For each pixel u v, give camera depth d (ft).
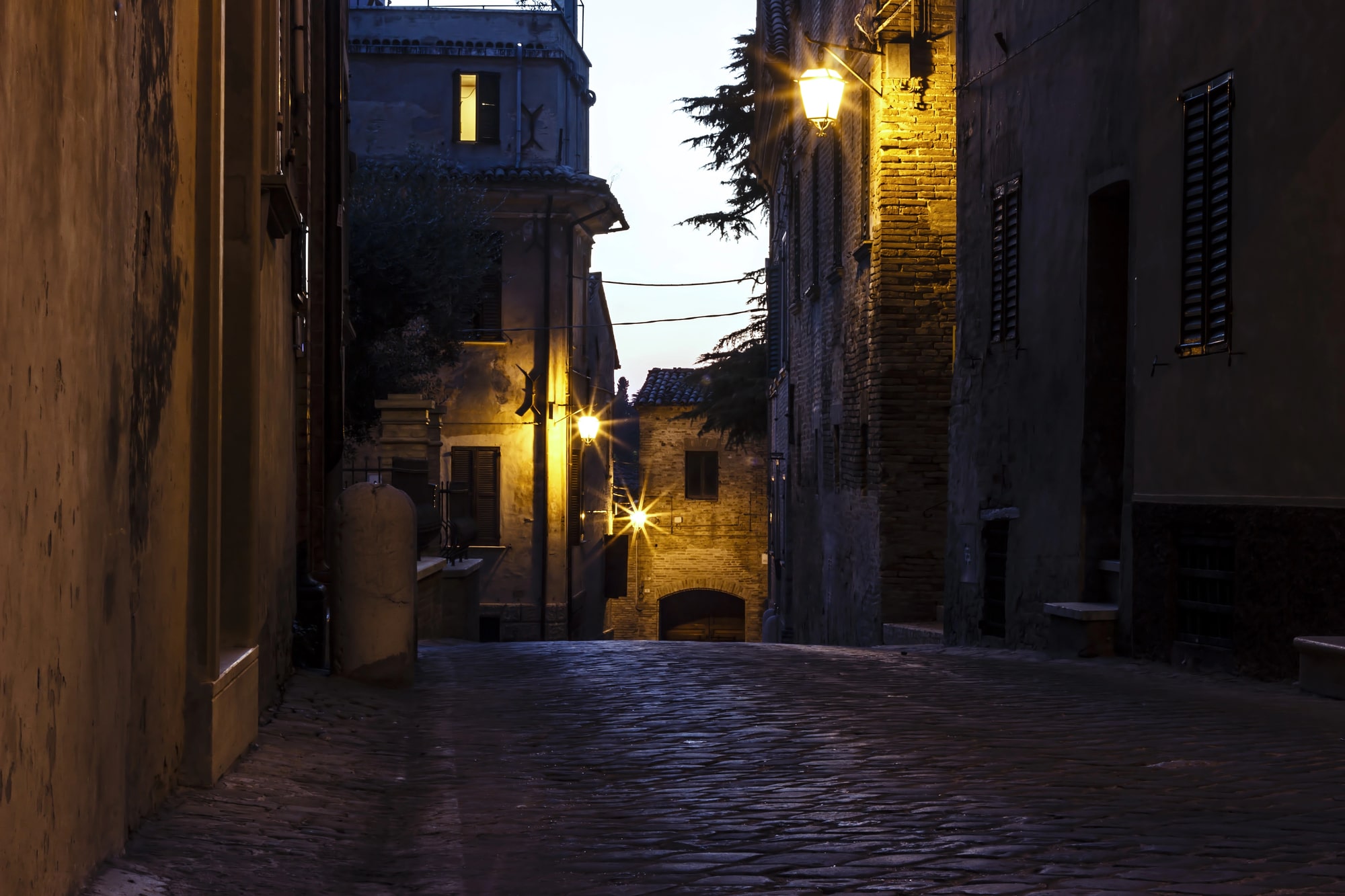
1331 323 31.37
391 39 110.63
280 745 21.72
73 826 12.05
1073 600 43.62
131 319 14.43
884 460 62.23
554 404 109.09
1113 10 41.96
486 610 107.86
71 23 11.84
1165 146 38.09
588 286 121.29
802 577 93.50
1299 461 32.30
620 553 140.36
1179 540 37.63
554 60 111.34
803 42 90.12
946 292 62.08
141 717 15.33
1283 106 33.01
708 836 16.78
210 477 18.01
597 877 14.83
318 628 32.32
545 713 27.55
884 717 26.78
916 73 61.57
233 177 21.35
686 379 150.92
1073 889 13.83
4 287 9.91
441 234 82.64
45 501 11.09
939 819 17.35
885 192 61.98
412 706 28.17
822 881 14.48
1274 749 22.57
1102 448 43.27
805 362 91.45
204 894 13.33
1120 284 43.24
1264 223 33.65
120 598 13.96
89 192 12.52
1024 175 48.65
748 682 32.76
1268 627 33.30
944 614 56.44
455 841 16.60
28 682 10.62
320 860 15.31
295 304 29.78
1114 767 20.95
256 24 21.57
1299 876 14.21
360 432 81.46
